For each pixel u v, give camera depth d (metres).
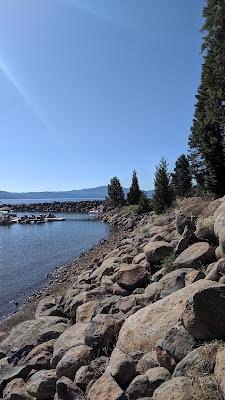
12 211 105.81
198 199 21.05
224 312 5.87
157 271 11.90
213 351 5.59
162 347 6.30
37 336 10.04
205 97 40.88
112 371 6.69
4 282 21.03
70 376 7.57
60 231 49.19
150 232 21.03
